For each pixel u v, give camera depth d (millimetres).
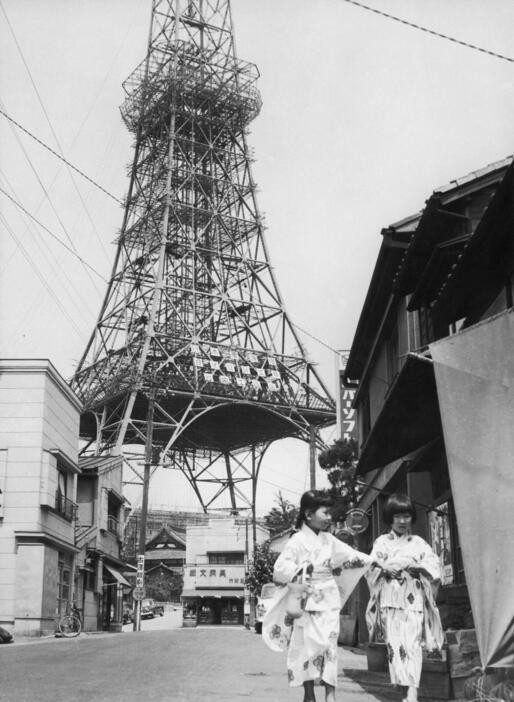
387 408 10336
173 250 67562
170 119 69875
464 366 7094
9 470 28172
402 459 16531
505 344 6902
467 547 6668
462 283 10930
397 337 19281
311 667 5613
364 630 20219
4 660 11492
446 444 7004
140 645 16906
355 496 23453
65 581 31438
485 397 6926
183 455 73562
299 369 65625
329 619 5684
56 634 27234
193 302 65438
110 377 61781
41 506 28188
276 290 68000
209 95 69375
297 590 5672
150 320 60812
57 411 30719
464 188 13859
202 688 8305
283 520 53125
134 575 75438
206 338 67938
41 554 27703
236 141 72000
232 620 75375
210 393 60094
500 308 10883
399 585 6469
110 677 9180
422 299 14312
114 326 65625
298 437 66312
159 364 62031
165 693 7707
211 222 68125
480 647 6434
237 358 63312
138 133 70562
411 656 6332
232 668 11156
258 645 18562
